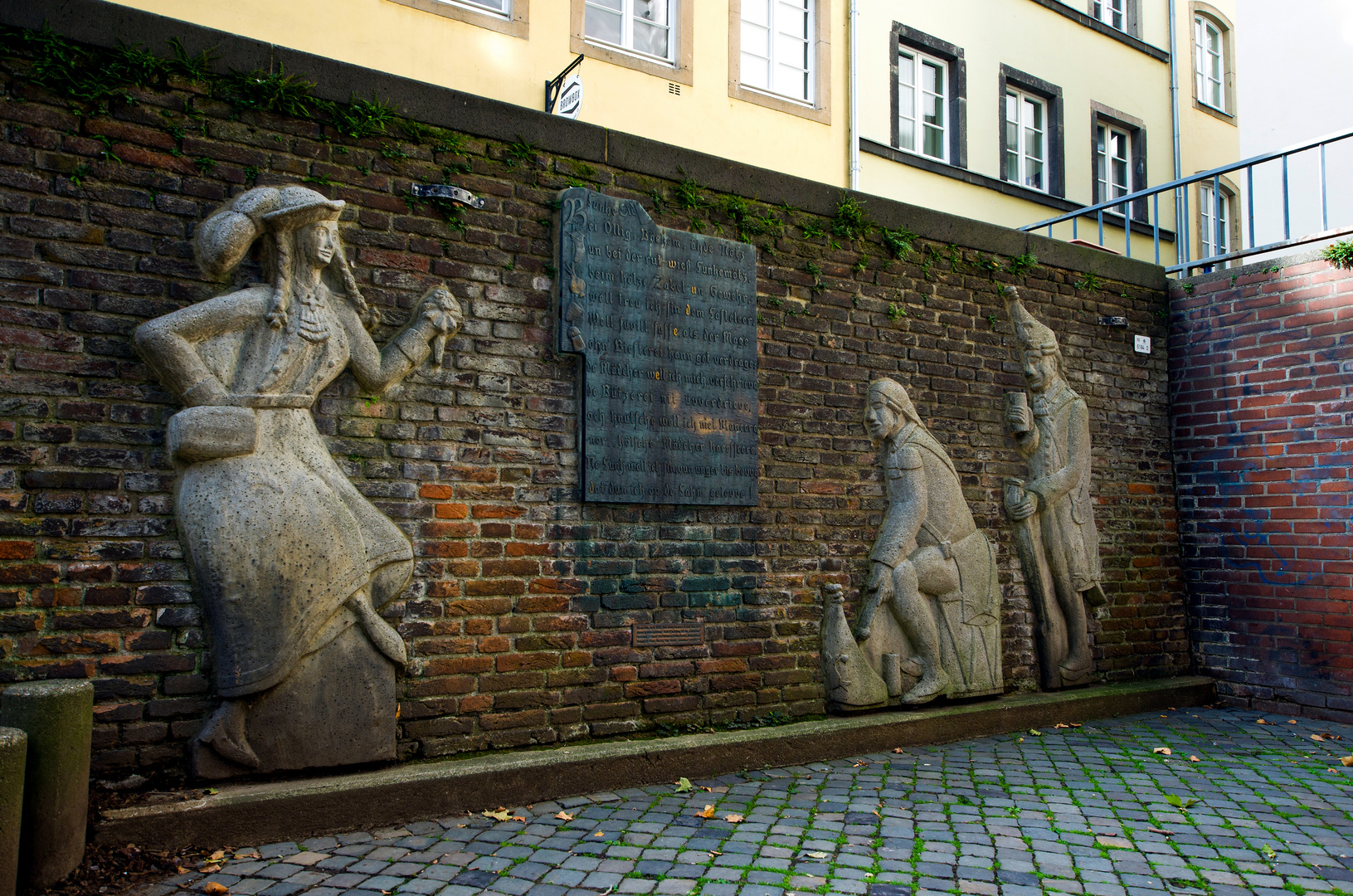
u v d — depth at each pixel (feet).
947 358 21.29
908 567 19.52
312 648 13.50
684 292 17.70
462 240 15.66
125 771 12.49
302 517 13.44
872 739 18.17
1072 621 22.54
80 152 12.85
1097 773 16.90
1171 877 11.94
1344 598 22.30
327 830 12.84
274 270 13.67
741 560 17.97
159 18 13.39
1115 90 46.83
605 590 16.44
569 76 27.20
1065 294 23.84
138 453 12.91
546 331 16.31
